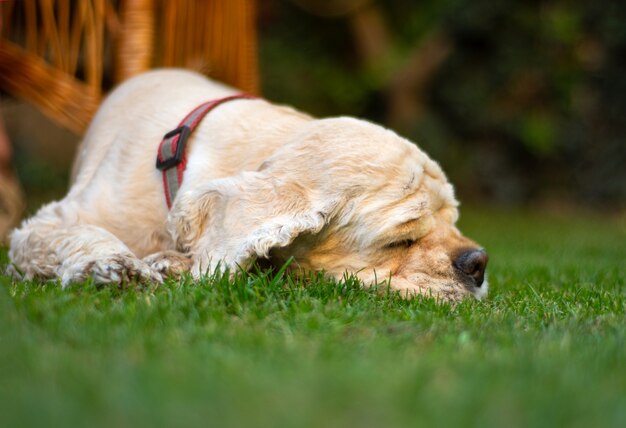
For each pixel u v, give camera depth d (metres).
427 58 13.90
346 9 14.87
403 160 4.00
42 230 4.35
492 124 13.57
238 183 3.92
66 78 6.36
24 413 2.05
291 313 3.30
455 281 3.95
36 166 11.91
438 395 2.25
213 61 7.00
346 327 3.12
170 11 6.61
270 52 14.84
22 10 6.64
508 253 7.14
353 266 3.93
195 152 4.33
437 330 3.16
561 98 13.17
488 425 2.05
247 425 1.99
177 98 4.77
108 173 4.57
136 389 2.22
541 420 2.10
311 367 2.49
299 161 3.97
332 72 15.10
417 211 3.93
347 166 3.91
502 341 3.02
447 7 13.50
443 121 13.99
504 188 13.59
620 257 7.17
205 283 3.63
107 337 2.82
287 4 15.06
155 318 3.11
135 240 4.36
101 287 3.81
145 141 4.56
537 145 13.11
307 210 3.80
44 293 3.57
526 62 13.16
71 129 6.48
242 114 4.46
